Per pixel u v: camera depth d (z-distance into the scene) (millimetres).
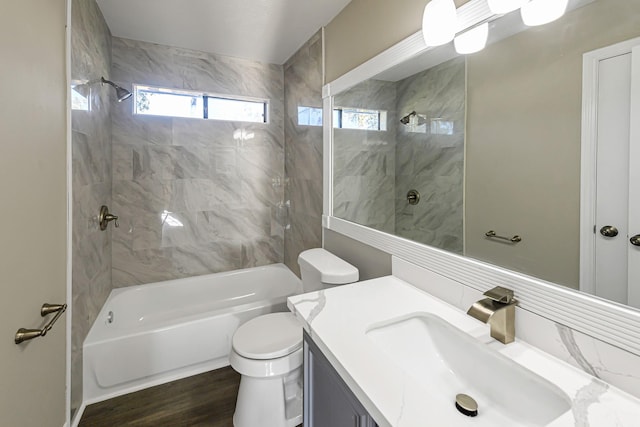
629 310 679
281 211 2986
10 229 876
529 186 885
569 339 770
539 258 863
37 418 1075
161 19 2018
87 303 1735
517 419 765
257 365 1395
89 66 1695
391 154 1461
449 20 995
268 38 2289
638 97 667
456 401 848
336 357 805
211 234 2715
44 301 1122
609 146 716
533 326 845
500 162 965
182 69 2482
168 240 2553
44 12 1121
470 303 1042
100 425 1536
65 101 1349
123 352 1736
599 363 715
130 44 2311
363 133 1657
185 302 2555
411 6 1309
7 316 858
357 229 1714
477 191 1044
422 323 1078
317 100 2199
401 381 717
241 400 1486
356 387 712
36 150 1056
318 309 1083
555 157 822
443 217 1181
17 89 919
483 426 765
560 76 803
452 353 979
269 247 2971
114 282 2373
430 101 1229
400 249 1387
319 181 2219
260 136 2842
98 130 1897
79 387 1601
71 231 1409
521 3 859
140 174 2414
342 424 834
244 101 2805
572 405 638
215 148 2680
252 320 1731
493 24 967
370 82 1582
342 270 1611
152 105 2455
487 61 993
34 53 1038
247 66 2725
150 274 2506
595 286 746
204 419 1592
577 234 779
